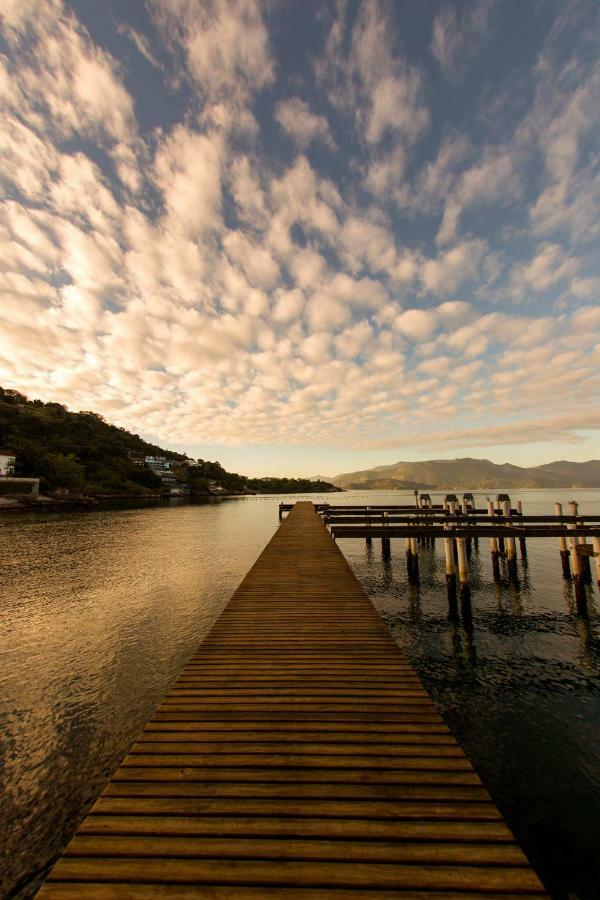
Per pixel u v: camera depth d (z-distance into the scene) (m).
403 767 2.82
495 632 9.98
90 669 7.74
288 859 2.08
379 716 3.52
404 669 4.47
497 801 4.70
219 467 160.50
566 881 3.79
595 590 13.87
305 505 40.06
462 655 8.64
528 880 1.97
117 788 2.59
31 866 3.84
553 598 12.96
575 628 10.25
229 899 1.88
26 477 66.19
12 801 4.58
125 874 1.99
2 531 29.31
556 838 4.20
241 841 2.18
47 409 124.25
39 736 5.72
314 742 3.14
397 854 2.11
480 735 5.88
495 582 15.18
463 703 6.73
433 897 1.90
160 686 7.11
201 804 2.46
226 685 4.12
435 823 2.31
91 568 17.11
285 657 4.80
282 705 3.72
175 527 33.75
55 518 40.22
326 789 2.60
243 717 3.52
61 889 1.93
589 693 7.04
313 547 12.77
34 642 9.05
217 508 62.62
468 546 22.78
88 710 6.37
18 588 13.80
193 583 14.47
